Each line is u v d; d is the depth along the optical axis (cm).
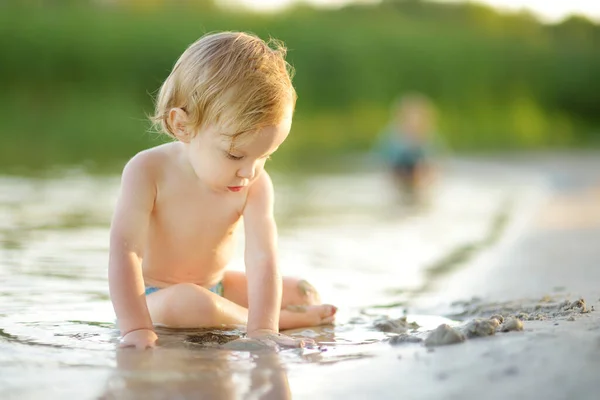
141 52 2348
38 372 251
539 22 3512
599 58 3114
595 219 743
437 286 469
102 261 512
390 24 3103
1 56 2256
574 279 441
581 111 3075
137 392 228
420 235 721
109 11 2577
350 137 2367
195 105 313
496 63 2955
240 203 353
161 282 361
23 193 915
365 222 819
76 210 783
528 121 2772
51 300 390
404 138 1303
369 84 2694
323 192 1145
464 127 2653
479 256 585
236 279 380
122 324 309
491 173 1474
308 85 2623
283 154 1952
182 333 319
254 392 228
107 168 1285
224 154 314
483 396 207
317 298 372
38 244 574
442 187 1236
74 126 2053
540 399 201
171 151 351
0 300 386
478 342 264
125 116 2164
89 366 259
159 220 349
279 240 677
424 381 225
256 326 320
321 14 3064
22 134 1897
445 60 2861
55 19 2366
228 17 2609
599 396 200
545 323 289
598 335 254
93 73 2309
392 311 390
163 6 2762
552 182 1216
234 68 307
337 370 251
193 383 237
